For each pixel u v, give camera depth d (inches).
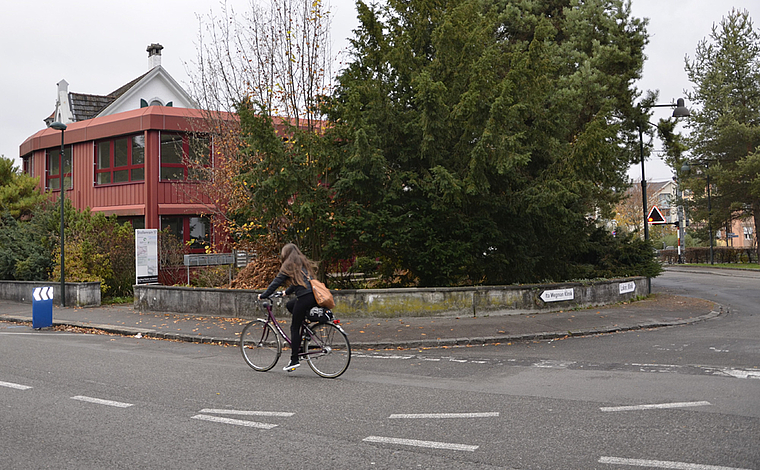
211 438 200.8
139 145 878.4
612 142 528.7
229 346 438.0
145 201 853.8
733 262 1756.9
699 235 1923.0
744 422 212.8
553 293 566.6
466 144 511.2
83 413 234.2
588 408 237.0
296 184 491.5
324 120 581.6
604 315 540.7
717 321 531.2
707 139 1646.2
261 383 293.7
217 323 529.0
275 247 611.5
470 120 490.0
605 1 789.2
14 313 649.6
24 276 764.6
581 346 405.1
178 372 323.9
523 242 556.4
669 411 229.6
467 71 535.5
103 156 920.3
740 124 1517.0
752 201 1581.0
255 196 501.4
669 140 856.9
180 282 756.0
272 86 601.3
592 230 717.3
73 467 173.6
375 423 218.4
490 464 174.1
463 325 485.1
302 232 544.7
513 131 536.4
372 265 564.1
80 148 941.8
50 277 754.8
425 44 573.6
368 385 287.7
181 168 868.6
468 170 495.8
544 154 568.1
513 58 539.2
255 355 332.2
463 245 505.0
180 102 1253.7
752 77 1609.3
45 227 787.4
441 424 216.4
